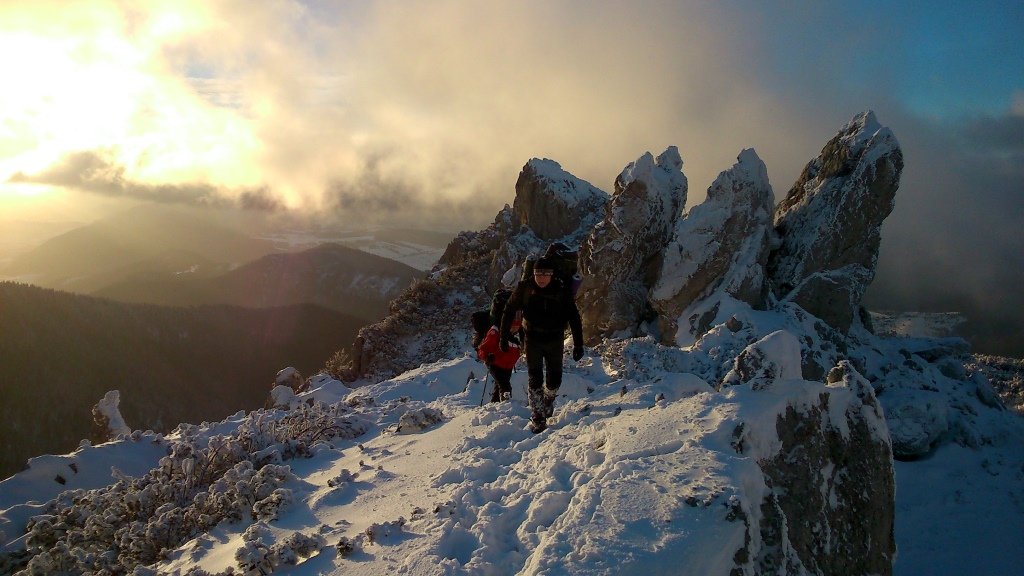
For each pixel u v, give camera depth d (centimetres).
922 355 1304
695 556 379
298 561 449
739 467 451
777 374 553
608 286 1282
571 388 796
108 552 577
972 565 864
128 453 925
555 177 2247
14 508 722
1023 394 1472
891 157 1197
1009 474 1014
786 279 1246
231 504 575
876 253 1239
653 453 491
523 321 672
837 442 561
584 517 418
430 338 1928
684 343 1138
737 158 1198
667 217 1299
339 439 804
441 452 632
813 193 1280
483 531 439
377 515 507
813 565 497
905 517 971
